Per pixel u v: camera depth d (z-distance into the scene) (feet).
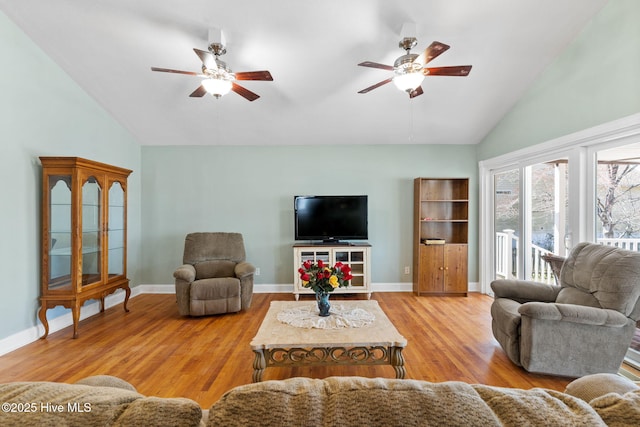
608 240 8.87
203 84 8.56
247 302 12.58
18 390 1.92
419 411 1.72
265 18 8.63
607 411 1.84
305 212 14.99
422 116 13.37
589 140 9.04
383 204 15.62
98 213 11.05
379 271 15.66
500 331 8.46
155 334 10.16
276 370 7.80
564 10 8.55
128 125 13.99
